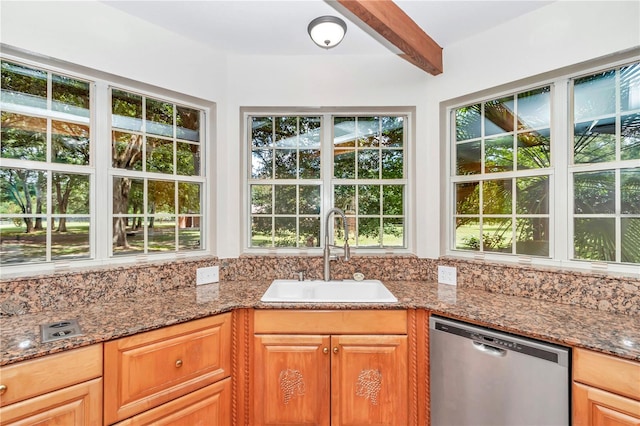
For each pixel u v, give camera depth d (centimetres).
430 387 144
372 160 220
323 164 220
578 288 144
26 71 149
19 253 146
